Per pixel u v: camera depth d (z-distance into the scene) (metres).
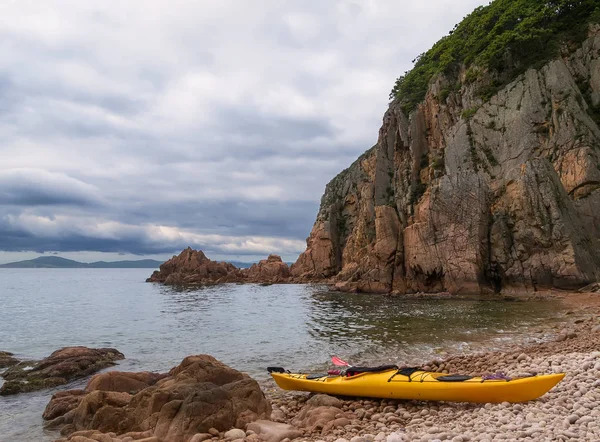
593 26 51.72
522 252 40.47
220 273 91.19
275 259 95.75
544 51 53.31
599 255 39.34
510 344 18.73
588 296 33.25
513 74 53.91
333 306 39.75
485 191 44.44
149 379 12.99
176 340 23.36
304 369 16.31
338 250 85.69
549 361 13.24
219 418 9.05
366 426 9.09
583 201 41.97
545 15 55.41
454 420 9.03
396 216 52.25
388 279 50.00
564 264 37.38
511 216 42.38
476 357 15.80
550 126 46.94
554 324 22.92
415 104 71.12
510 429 7.61
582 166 42.81
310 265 86.50
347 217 88.75
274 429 8.73
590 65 50.12
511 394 9.59
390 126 73.50
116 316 35.22
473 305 34.53
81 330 27.48
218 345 21.66
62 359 16.67
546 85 48.88
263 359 18.19
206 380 11.45
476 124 52.81
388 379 11.09
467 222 43.53
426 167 60.84
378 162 72.56
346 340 21.95
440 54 73.12
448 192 45.25
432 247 45.19
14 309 41.50
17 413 11.86
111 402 10.23
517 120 49.19
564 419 7.92
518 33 53.50
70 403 11.52
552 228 38.78
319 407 10.28
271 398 12.80
